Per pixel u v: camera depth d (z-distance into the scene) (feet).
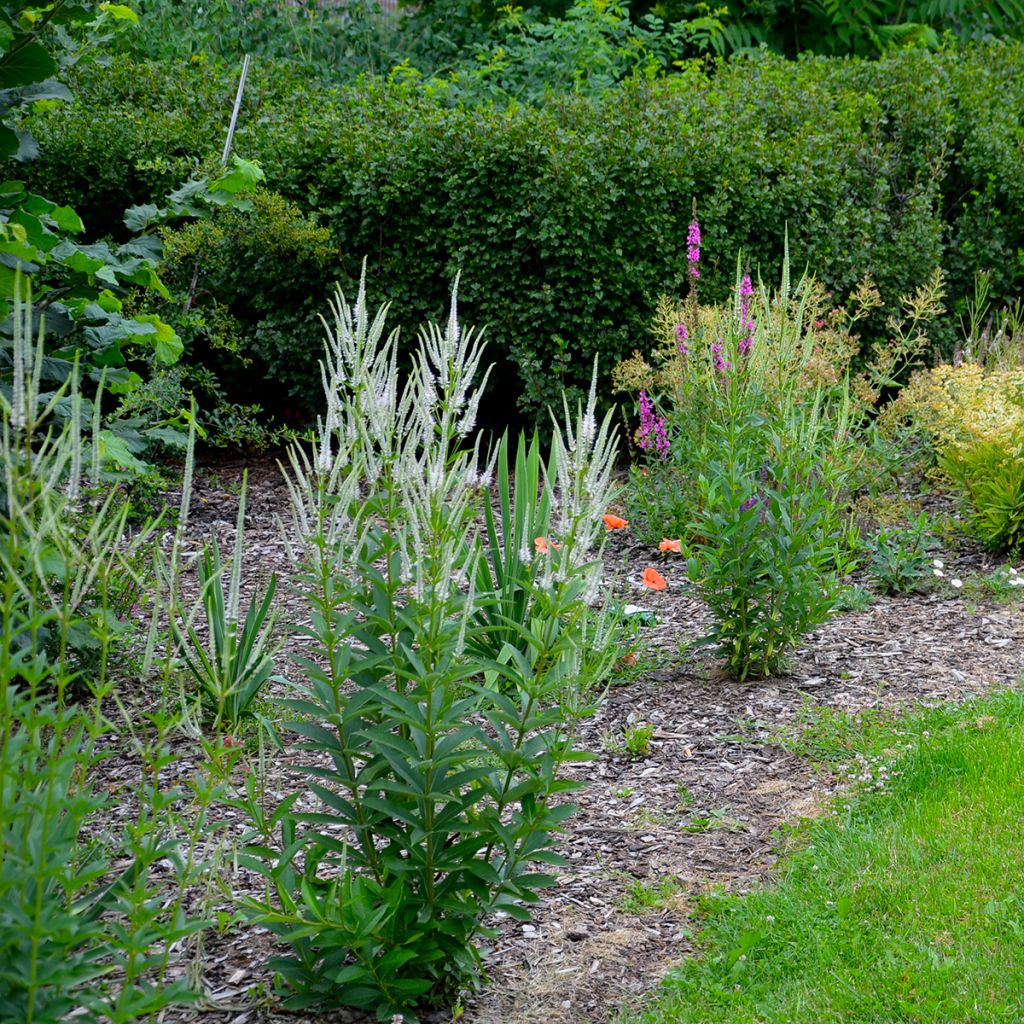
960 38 45.68
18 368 6.66
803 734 14.26
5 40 11.89
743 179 26.08
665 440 21.98
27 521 6.73
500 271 25.81
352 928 8.36
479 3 44.24
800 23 46.80
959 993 9.46
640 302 26.32
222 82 29.60
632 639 16.79
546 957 10.16
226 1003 9.14
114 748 13.37
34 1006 6.72
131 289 21.91
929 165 29.76
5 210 13.11
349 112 27.61
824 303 27.14
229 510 23.57
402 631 9.02
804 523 15.56
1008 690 15.23
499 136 25.09
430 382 8.71
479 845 8.91
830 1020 9.26
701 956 10.19
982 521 20.72
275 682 15.08
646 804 12.80
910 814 12.23
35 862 6.77
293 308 26.27
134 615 16.72
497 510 22.50
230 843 10.02
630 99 28.50
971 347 27.68
